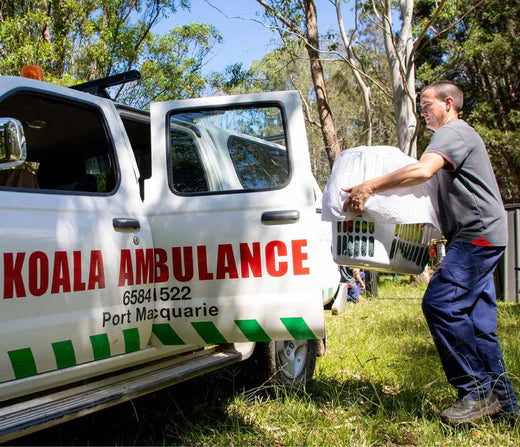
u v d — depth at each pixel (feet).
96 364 9.92
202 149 12.12
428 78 83.66
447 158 10.75
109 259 10.15
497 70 84.74
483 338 11.28
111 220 10.41
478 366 11.09
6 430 7.63
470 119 86.99
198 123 12.07
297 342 14.64
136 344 10.77
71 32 46.42
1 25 40.24
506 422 11.18
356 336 21.57
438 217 11.69
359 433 11.16
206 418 12.37
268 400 13.16
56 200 9.53
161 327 11.23
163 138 11.68
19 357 8.54
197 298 11.14
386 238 11.07
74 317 9.39
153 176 11.60
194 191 11.64
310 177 11.33
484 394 11.00
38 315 8.84
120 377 10.50
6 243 8.49
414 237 11.78
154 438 11.29
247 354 12.53
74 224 9.66
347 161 11.30
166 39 50.52
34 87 9.98
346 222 11.21
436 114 11.86
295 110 11.66
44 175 13.16
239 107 11.81
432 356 17.33
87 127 11.89
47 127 11.99
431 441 10.53
